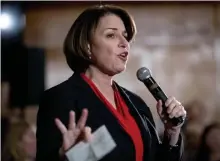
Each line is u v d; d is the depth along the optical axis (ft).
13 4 26.09
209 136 20.49
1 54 24.39
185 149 23.57
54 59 27.30
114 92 10.37
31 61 24.29
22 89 24.18
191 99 27.30
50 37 27.22
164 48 27.35
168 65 27.35
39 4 26.91
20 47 24.50
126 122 9.77
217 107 27.09
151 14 27.22
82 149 8.20
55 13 27.17
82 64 10.23
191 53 27.48
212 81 27.37
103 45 9.89
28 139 20.40
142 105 10.81
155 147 10.38
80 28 10.11
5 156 20.20
